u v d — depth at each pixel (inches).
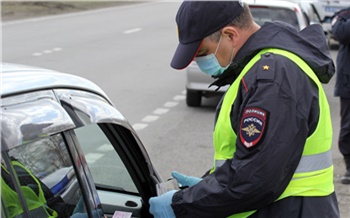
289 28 81.4
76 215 73.8
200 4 80.0
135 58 557.0
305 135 75.5
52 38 703.1
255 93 74.6
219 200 76.8
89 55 569.0
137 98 371.6
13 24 859.4
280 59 76.6
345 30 203.0
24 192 65.5
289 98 74.0
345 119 213.0
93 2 1400.1
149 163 94.0
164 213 82.7
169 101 366.3
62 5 1220.5
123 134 91.3
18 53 563.8
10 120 62.5
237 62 80.7
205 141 276.1
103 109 78.8
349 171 216.7
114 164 95.1
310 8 477.1
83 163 76.1
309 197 79.0
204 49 82.8
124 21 972.6
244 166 73.6
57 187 71.0
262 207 78.0
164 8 1314.0
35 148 67.7
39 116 66.2
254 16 336.2
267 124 72.9
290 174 76.2
